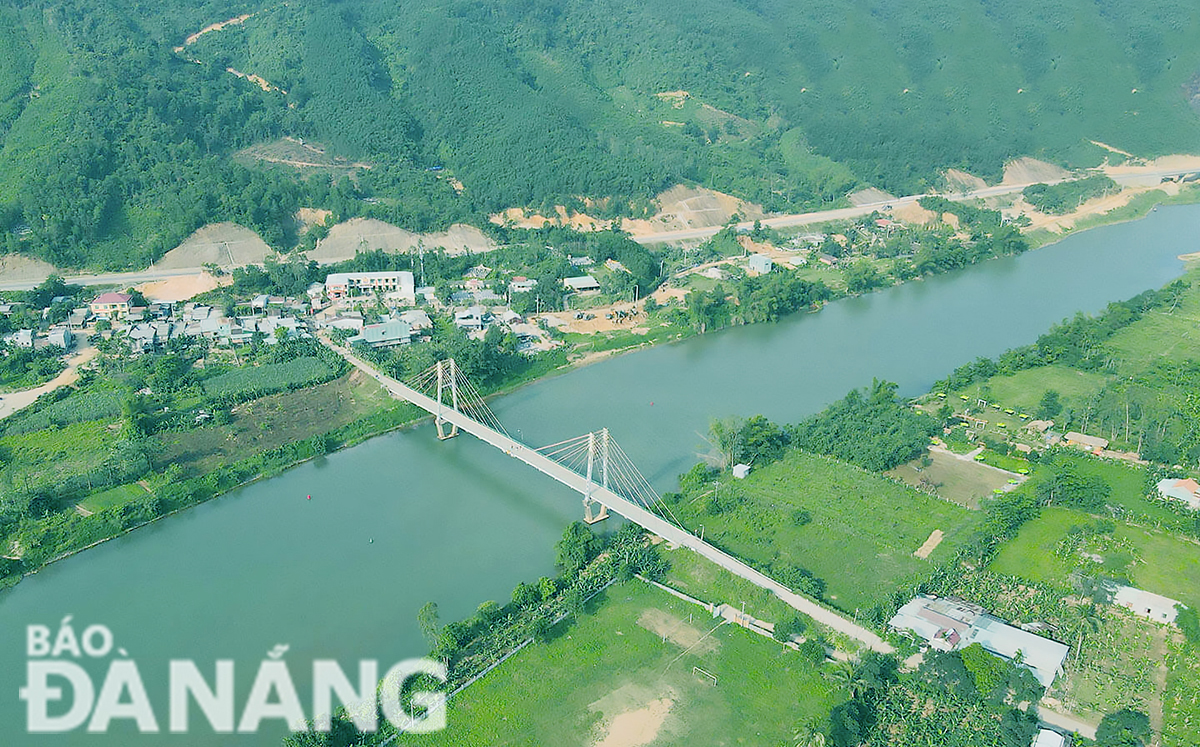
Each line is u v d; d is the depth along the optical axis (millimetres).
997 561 162375
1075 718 124250
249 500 186750
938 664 128250
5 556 163500
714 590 154125
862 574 158000
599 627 145000
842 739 118188
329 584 157625
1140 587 153250
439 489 192250
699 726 124625
